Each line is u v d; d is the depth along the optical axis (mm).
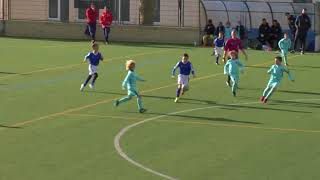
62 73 47000
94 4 81000
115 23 77875
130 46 67750
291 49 70188
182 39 74875
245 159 24188
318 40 73188
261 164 23531
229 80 42219
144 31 75312
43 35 76688
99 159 23828
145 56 58375
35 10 81812
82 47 64875
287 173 22375
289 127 30328
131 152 24969
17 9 81000
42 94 38344
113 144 26250
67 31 76375
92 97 37531
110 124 30234
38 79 44062
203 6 77438
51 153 24609
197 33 74625
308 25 66312
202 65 52938
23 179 21094
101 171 22203
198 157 24375
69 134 27984
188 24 78562
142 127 29703
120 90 40125
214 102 36875
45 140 26781
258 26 77875
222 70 50156
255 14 78062
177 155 24625
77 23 76375
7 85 41406
